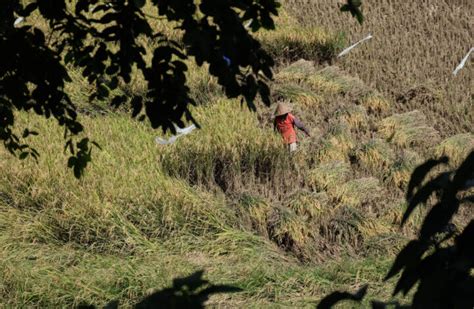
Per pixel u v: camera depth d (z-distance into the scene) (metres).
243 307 16.73
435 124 27.00
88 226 18.58
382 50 31.11
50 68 8.66
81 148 9.98
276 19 31.61
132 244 18.50
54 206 19.05
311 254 19.94
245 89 7.25
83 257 17.84
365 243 20.03
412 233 20.59
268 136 23.39
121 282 16.88
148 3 30.30
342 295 3.76
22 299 16.33
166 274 17.31
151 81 7.99
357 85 27.80
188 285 3.79
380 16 33.38
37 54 8.56
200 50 6.96
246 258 18.92
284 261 19.39
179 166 21.83
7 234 18.38
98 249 18.38
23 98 8.87
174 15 7.35
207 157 21.95
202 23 7.06
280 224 20.06
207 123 23.69
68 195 19.27
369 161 23.75
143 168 21.22
